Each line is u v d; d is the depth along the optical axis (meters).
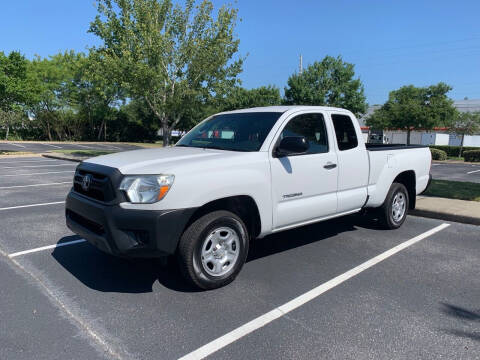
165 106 20.34
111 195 3.53
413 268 4.60
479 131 35.72
